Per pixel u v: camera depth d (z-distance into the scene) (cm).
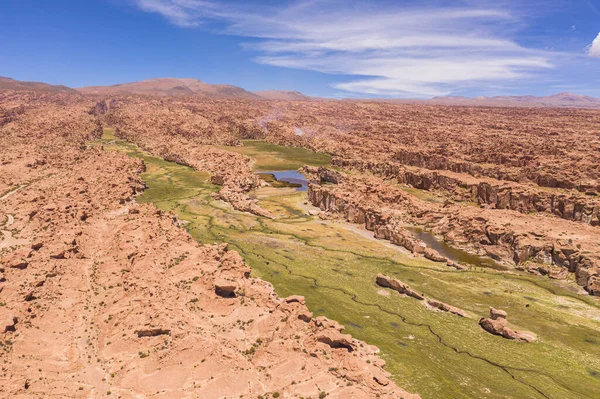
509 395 5959
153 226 10600
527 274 10519
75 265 8750
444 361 6719
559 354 7038
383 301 8825
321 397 5225
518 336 7462
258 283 8569
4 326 6181
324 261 10931
